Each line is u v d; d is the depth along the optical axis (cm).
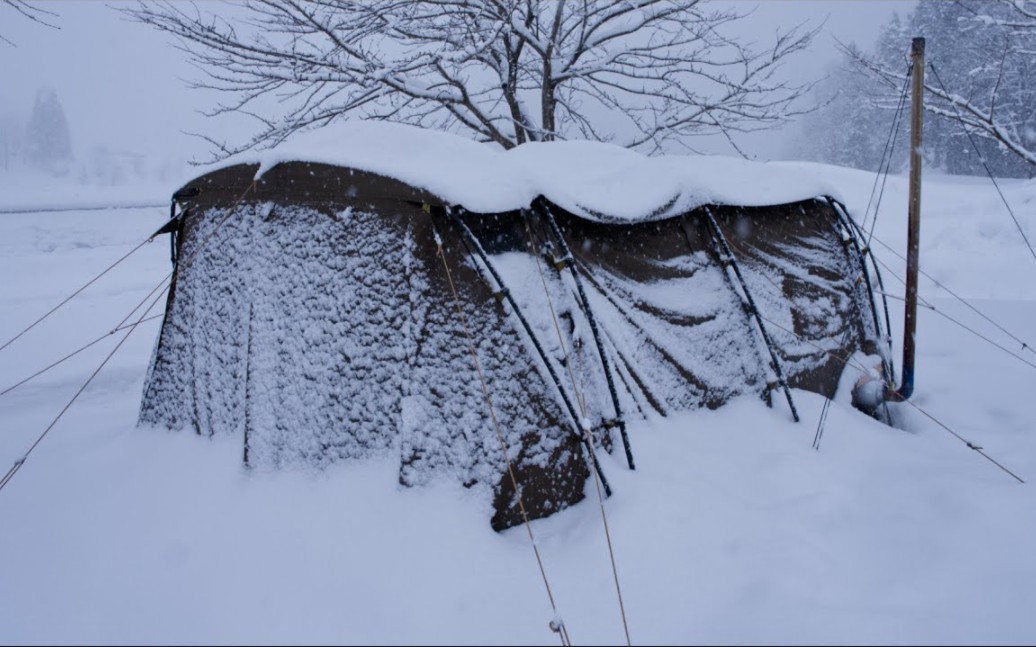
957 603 304
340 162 384
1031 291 998
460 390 359
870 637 281
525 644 284
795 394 505
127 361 742
